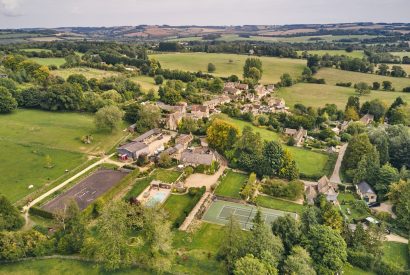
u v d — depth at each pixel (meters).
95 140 180.38
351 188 148.88
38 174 143.75
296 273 88.88
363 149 158.12
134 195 133.00
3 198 107.81
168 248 96.94
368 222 124.62
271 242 95.38
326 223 113.38
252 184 145.50
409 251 108.88
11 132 183.00
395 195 132.75
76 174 146.62
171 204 130.62
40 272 91.00
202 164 158.00
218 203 135.12
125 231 103.94
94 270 92.50
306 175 154.50
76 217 102.94
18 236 96.75
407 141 166.62
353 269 101.75
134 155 162.50
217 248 106.06
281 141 196.00
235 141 171.88
